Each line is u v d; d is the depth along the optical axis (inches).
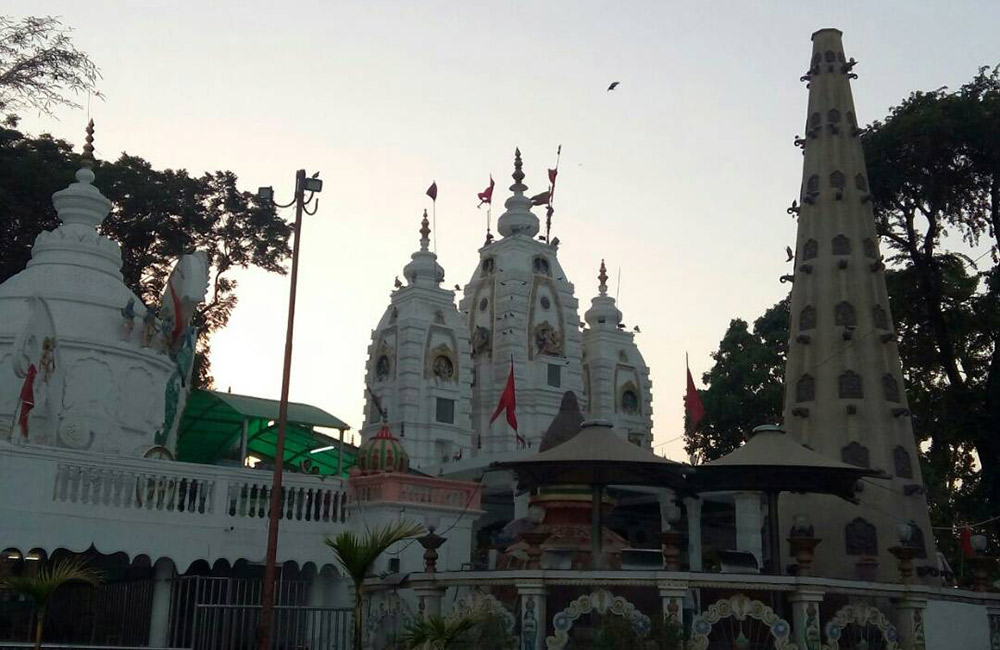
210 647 874.1
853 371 1183.6
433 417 2600.9
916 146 1530.5
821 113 1317.7
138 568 1046.4
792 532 869.2
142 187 2090.3
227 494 955.3
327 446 1537.9
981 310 1582.2
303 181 849.5
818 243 1256.8
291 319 823.1
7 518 831.1
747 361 2233.0
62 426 1081.4
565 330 2856.8
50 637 1024.2
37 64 1178.6
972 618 949.8
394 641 791.1
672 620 787.4
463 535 1045.8
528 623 803.4
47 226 1886.1
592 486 884.6
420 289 2704.2
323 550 988.6
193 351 1285.7
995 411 1520.7
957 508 1679.4
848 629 866.8
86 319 1173.1
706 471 899.4
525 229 2950.3
